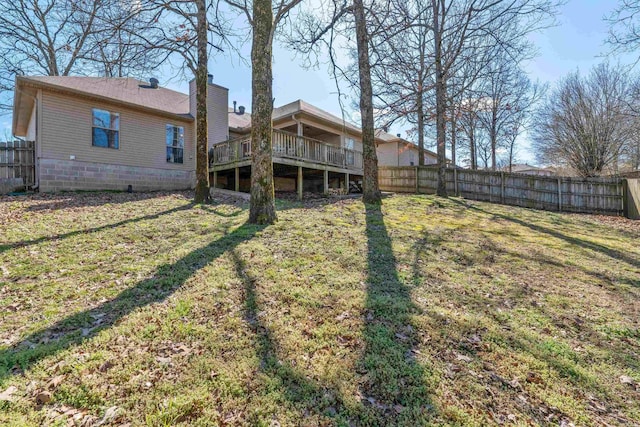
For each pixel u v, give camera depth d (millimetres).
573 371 2471
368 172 9453
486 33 10938
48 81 10383
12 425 1760
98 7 9172
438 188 12250
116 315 2967
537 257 5332
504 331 2988
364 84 9367
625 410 2115
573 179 12242
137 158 11828
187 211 7488
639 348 2846
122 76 12141
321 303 3309
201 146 8758
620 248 6203
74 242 4973
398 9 10039
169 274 3893
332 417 1909
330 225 6500
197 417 1865
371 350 2566
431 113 12758
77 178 10461
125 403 1953
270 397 2037
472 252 5387
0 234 5211
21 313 3006
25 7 14578
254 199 6371
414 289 3807
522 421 1963
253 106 6379
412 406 2023
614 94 19812
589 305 3662
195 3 9102
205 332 2721
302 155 11625
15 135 15078
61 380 2119
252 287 3592
